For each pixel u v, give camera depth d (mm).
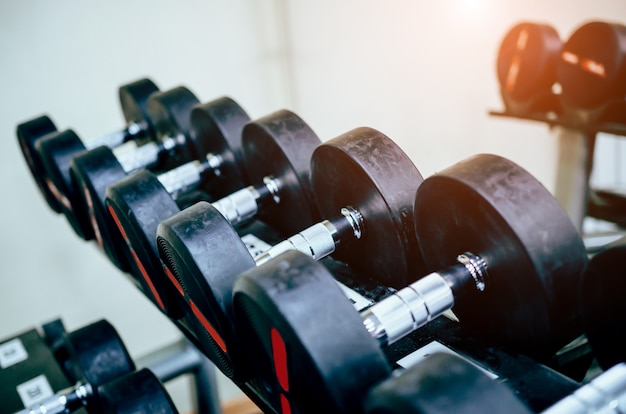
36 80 1757
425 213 643
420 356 610
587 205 1528
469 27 2121
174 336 2121
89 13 1790
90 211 1011
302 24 2121
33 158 1222
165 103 1101
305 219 834
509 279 581
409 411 390
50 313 1904
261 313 483
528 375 557
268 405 638
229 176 996
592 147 1426
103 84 1858
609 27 1252
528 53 1509
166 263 716
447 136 2266
